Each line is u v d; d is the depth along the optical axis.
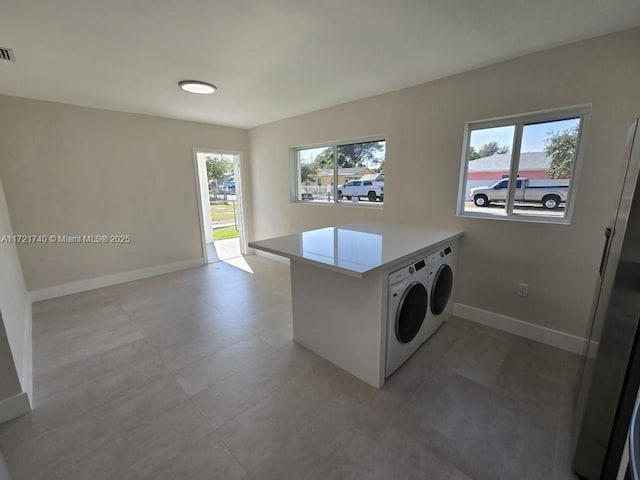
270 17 1.65
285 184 4.53
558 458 1.38
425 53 2.12
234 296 3.42
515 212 2.45
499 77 2.28
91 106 3.47
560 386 1.86
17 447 1.46
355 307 1.88
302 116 3.97
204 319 2.84
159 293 3.52
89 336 2.53
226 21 1.68
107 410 1.70
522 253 2.36
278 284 3.83
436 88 2.64
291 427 1.57
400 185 3.05
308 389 1.86
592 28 1.78
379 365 1.82
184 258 4.52
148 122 3.95
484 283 2.60
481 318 2.65
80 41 1.89
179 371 2.05
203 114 3.94
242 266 4.68
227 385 1.90
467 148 2.62
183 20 1.67
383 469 1.34
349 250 1.96
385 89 2.92
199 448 1.45
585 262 2.10
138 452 1.43
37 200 3.25
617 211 1.34
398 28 1.78
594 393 1.17
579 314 2.17
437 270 2.32
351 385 1.89
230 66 2.32
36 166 3.21
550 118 2.19
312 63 2.28
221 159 10.45
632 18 1.66
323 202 4.10
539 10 1.59
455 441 1.48
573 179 2.15
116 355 2.25
